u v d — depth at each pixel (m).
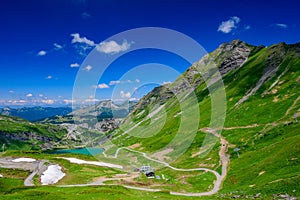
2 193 82.69
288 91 199.25
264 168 95.69
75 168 119.81
